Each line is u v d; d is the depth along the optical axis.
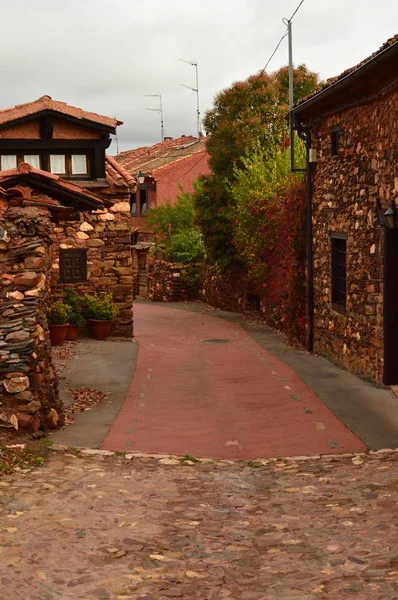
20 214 8.35
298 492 6.70
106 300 18.00
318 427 9.01
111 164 18.70
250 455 8.16
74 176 17.86
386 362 10.69
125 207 18.33
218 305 27.86
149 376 13.09
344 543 5.29
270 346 16.78
